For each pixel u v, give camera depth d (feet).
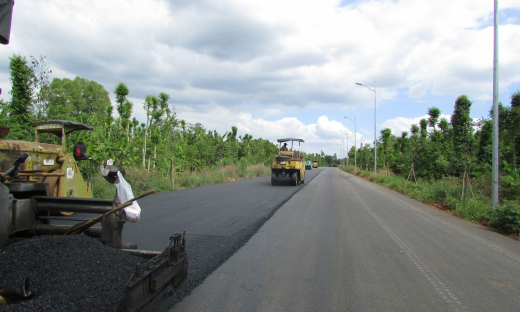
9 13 9.29
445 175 62.34
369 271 15.69
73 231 12.78
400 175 88.02
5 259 10.10
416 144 66.59
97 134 49.21
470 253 19.49
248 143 152.35
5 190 11.13
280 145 78.23
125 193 13.37
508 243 22.62
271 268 15.67
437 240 22.59
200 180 64.90
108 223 12.80
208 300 11.87
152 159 62.54
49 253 10.70
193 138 89.15
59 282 9.75
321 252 18.66
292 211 33.24
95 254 11.32
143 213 29.14
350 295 12.80
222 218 27.45
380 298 12.59
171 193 47.47
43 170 25.27
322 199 45.06
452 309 11.79
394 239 22.38
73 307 8.81
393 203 43.04
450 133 65.36
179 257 12.25
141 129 72.33
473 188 43.11
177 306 11.24
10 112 40.04
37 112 41.34
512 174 43.09
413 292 13.28
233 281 13.85
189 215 28.55
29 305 8.44
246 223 25.61
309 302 12.06
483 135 55.67
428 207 40.42
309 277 14.65
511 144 47.42
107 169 14.07
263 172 119.85
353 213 33.22
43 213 13.78
